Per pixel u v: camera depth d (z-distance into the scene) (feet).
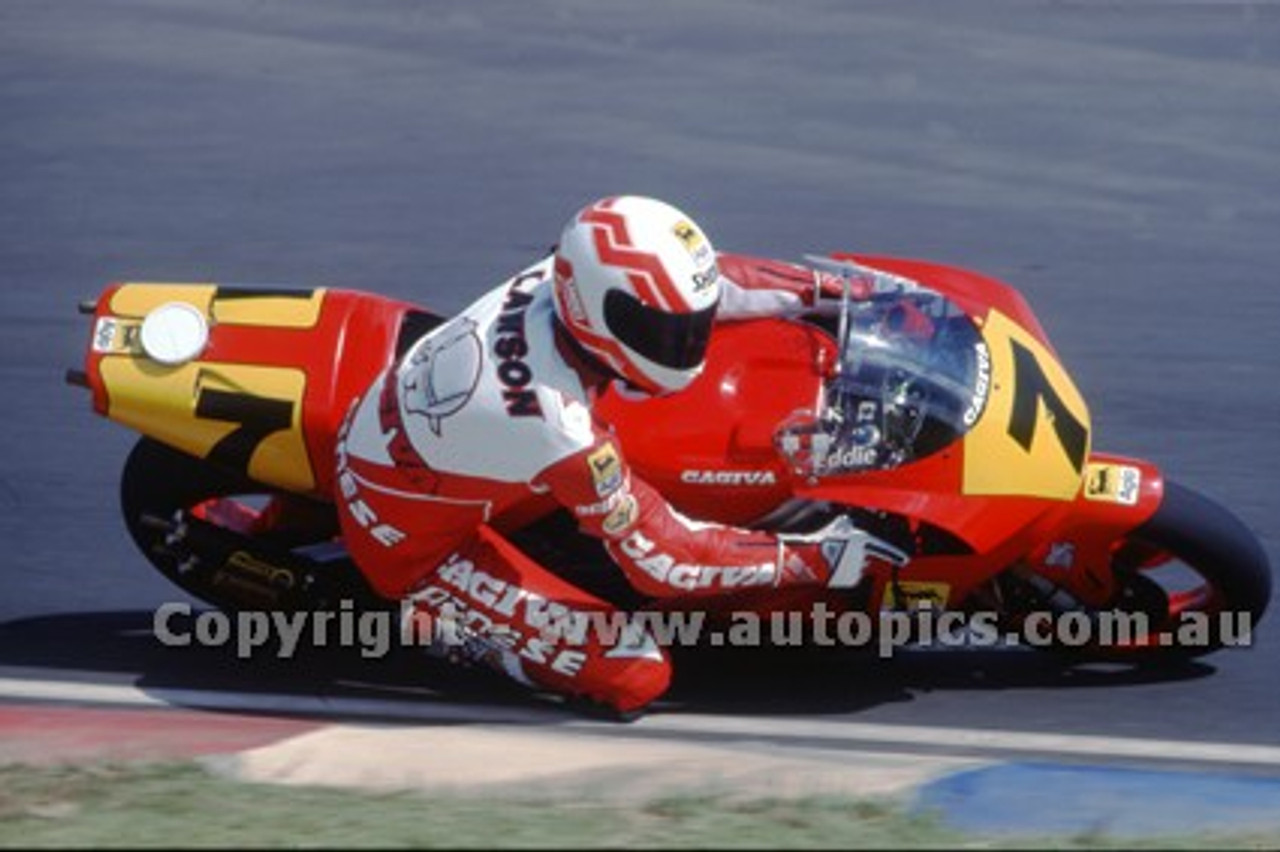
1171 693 81.25
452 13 181.78
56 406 110.42
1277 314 122.83
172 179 145.18
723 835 57.31
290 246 133.08
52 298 125.18
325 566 83.35
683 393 75.82
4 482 101.86
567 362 73.20
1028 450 76.07
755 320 77.41
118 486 101.65
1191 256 131.54
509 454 72.79
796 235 133.49
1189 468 102.63
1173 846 58.13
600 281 71.00
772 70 165.48
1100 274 128.47
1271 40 171.01
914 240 133.28
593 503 72.38
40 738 71.26
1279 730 77.82
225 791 62.23
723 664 83.46
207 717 75.41
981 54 168.14
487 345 73.97
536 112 157.17
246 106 159.74
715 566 74.13
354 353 80.23
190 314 81.15
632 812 60.23
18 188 143.23
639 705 76.79
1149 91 160.35
